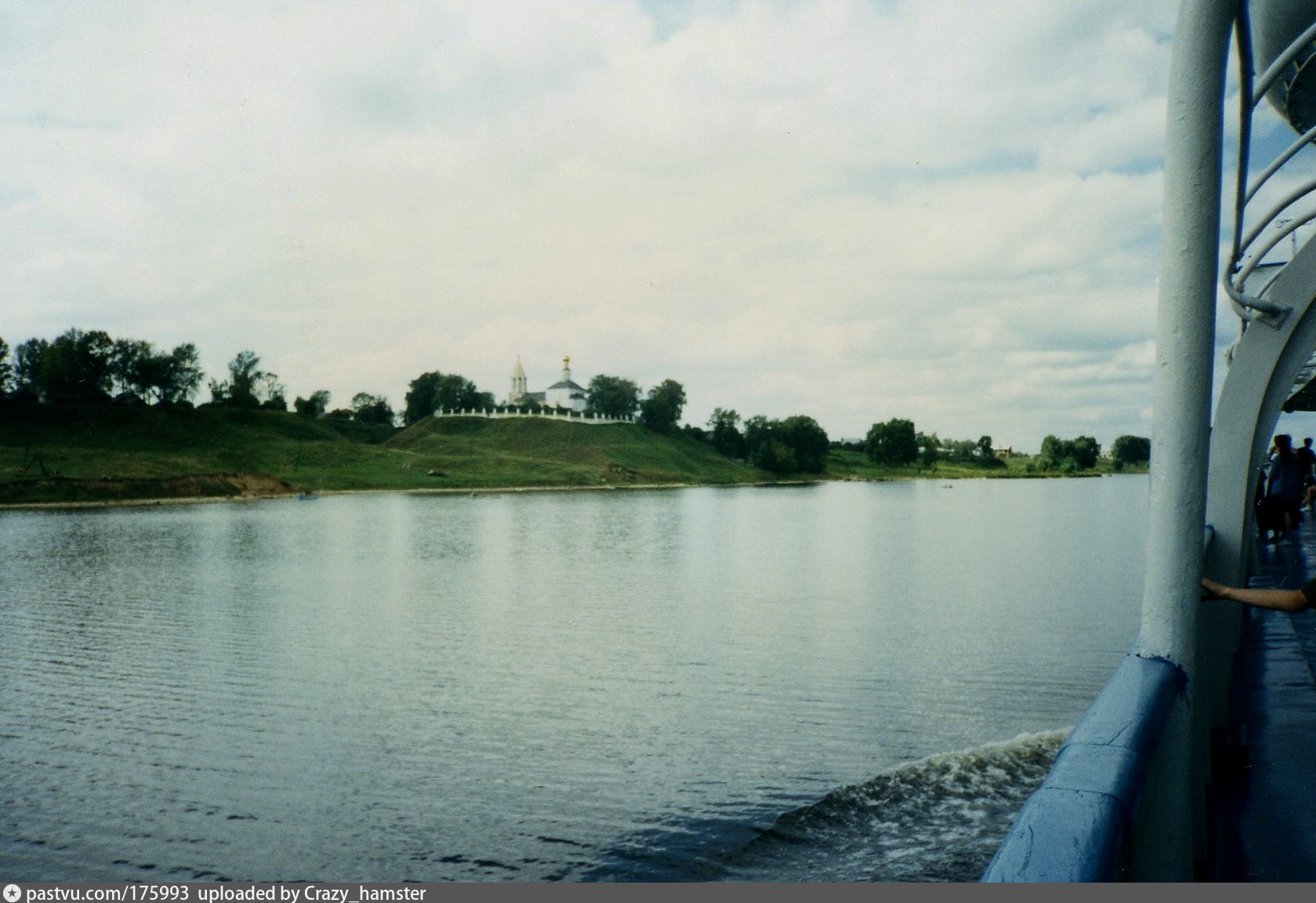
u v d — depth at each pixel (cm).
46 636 2844
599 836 1213
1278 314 347
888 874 1039
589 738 1658
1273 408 357
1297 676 566
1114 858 126
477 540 6378
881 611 3022
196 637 2802
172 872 1148
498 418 19625
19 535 6856
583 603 3412
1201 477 207
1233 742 436
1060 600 3158
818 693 1911
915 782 1347
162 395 16250
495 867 1141
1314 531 1527
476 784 1438
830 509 10150
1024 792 1288
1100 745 162
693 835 1202
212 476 12075
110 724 1820
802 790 1338
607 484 15812
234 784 1465
